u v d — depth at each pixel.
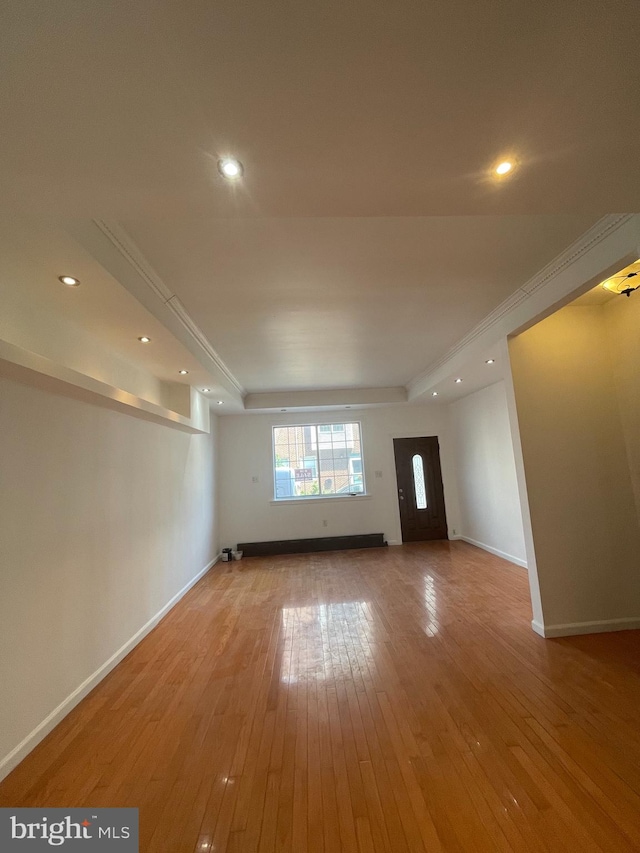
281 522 6.89
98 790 1.70
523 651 2.79
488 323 3.61
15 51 0.92
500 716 2.08
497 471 5.56
